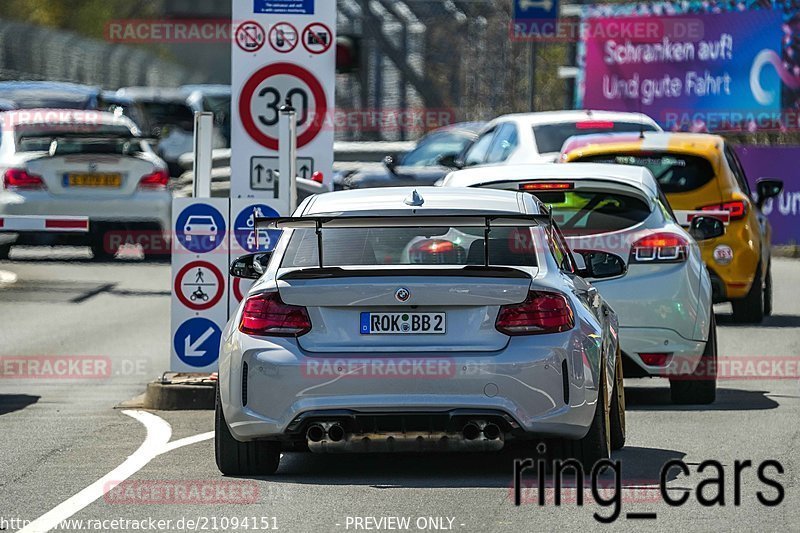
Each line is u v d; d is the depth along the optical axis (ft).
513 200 87.97
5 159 215.10
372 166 276.41
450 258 83.56
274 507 76.79
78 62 329.93
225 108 343.26
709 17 272.92
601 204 109.70
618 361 92.68
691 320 108.06
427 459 89.56
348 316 79.87
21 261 221.66
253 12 138.82
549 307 80.07
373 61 407.03
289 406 79.71
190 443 95.76
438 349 79.20
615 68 281.95
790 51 266.16
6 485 82.89
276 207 110.83
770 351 139.33
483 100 381.60
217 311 111.45
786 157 260.83
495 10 379.76
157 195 217.97
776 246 258.98
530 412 79.36
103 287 193.88
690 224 144.46
